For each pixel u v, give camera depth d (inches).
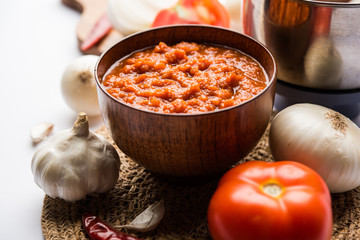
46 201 18.3
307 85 20.0
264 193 15.7
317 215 15.4
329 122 17.9
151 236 17.2
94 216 17.5
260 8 19.4
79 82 21.6
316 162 17.6
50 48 26.6
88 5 28.3
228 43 19.4
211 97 17.2
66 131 18.2
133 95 17.3
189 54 19.1
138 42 19.3
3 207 18.9
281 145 18.2
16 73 25.1
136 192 18.6
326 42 18.5
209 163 17.1
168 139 16.3
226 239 15.8
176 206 18.0
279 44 19.5
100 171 17.7
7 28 28.0
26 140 21.7
